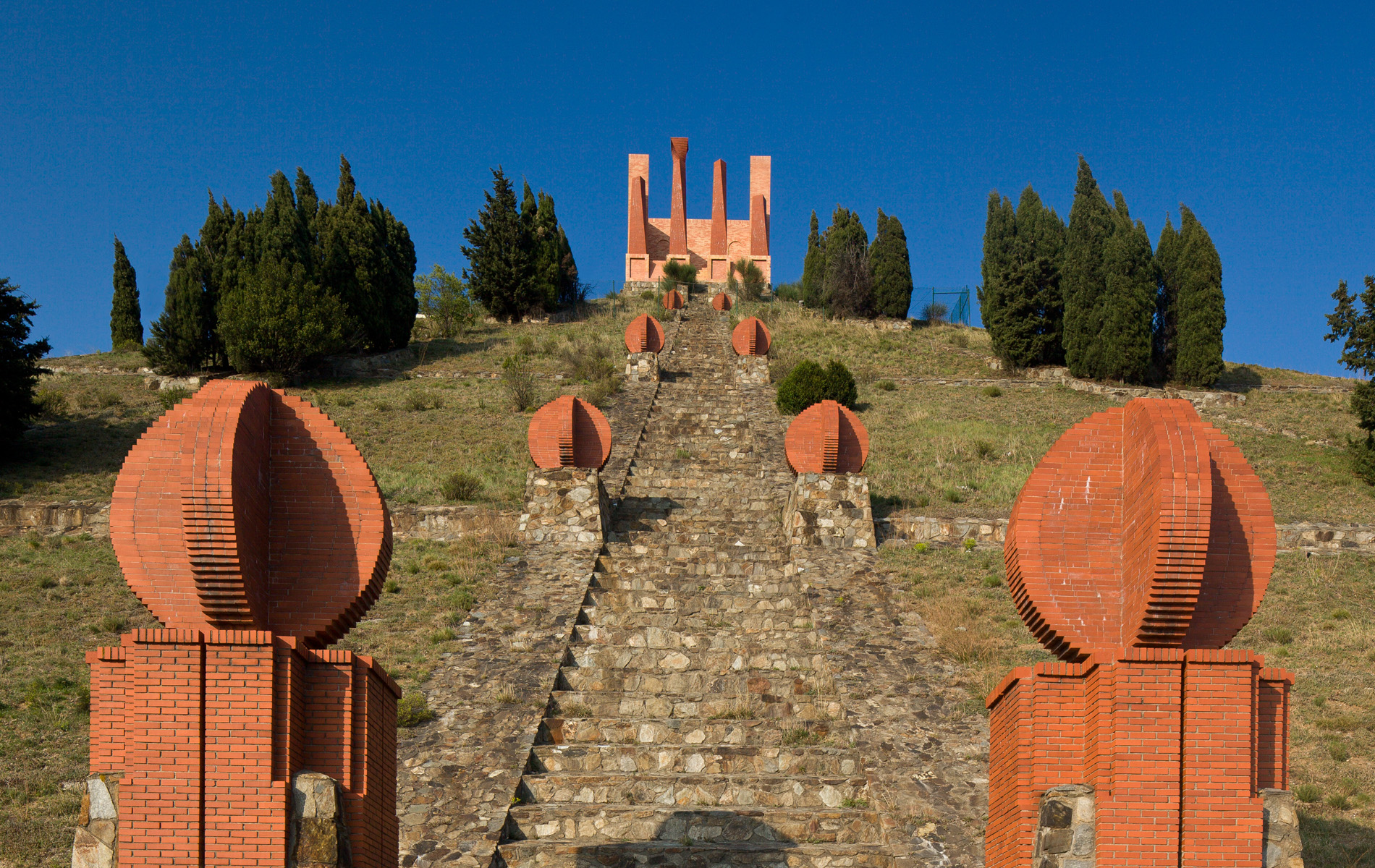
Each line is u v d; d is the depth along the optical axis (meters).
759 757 10.19
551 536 16.64
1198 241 30.23
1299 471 21.69
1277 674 6.20
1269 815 5.94
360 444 23.48
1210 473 5.98
